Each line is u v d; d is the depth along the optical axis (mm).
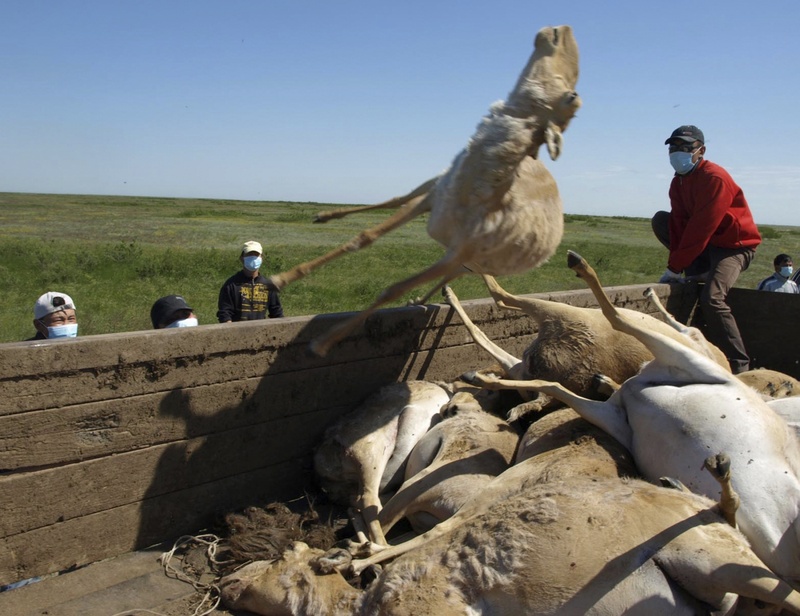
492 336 6688
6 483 3953
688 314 8633
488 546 3379
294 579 3811
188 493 4730
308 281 17641
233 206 103062
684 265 8164
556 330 5477
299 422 5281
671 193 8461
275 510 4859
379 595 3449
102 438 4285
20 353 3898
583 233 53438
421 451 5117
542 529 3350
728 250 8250
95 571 4266
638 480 3754
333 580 3779
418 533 4766
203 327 4684
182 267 18500
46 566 4160
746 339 8586
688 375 4246
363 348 5605
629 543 3279
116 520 4414
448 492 4430
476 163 3855
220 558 4473
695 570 3191
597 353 5324
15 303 13062
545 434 4613
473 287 17312
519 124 3719
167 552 4520
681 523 3346
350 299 15148
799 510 3658
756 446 3822
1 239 25625
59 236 31156
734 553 3193
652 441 4160
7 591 3979
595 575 3219
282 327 5043
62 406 4094
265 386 5027
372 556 3928
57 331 5594
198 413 4695
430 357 6156
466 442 4859
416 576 3422
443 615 3275
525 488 3932
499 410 5641
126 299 13938
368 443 5152
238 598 3926
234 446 4922
